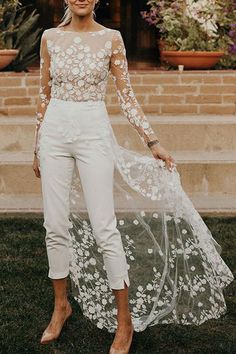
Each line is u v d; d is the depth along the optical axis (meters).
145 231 3.91
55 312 3.71
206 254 3.74
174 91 7.52
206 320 3.95
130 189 4.28
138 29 11.87
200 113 7.55
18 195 6.45
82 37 3.43
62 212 3.51
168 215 3.81
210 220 5.79
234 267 4.71
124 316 3.53
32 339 3.70
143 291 3.93
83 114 3.40
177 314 3.90
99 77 3.42
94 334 3.77
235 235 5.41
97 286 3.87
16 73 7.41
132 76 7.50
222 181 6.45
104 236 3.45
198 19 7.84
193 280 3.86
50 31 3.51
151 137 3.55
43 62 3.55
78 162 3.45
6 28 7.85
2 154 6.84
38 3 11.66
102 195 3.44
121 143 6.89
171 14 7.97
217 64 8.05
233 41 8.09
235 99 7.54
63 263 3.63
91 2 3.40
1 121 6.99
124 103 3.53
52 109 3.46
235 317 4.00
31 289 4.35
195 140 6.90
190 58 7.70
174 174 3.65
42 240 5.26
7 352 3.55
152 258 3.93
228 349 3.59
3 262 4.80
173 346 3.64
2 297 4.23
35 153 3.74
